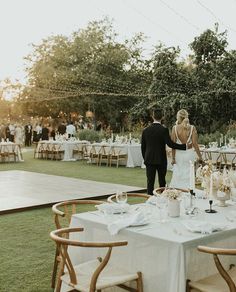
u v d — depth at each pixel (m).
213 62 21.78
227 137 14.80
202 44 21.56
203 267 3.07
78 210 6.88
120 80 29.50
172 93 21.20
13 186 9.29
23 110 32.47
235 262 3.38
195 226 3.05
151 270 2.96
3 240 5.14
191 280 2.96
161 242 2.84
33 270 4.11
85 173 12.12
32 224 5.95
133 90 29.38
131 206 3.92
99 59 29.38
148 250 2.98
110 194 8.20
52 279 3.71
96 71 29.44
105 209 3.56
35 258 4.47
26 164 14.88
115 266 3.21
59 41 30.44
